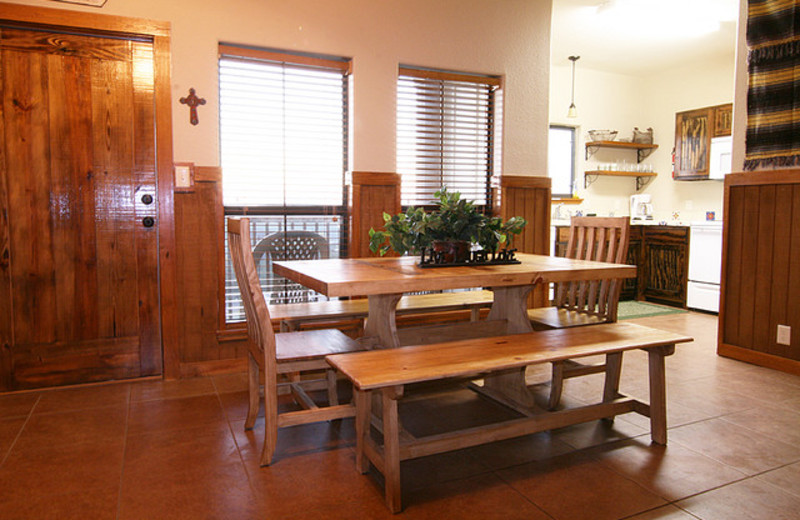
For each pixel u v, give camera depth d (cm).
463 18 367
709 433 235
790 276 320
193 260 310
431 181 381
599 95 631
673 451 217
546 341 218
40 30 276
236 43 310
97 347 298
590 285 289
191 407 265
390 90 349
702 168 571
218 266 315
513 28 384
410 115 367
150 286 305
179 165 302
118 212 296
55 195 284
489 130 395
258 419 251
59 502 177
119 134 293
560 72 604
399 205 357
